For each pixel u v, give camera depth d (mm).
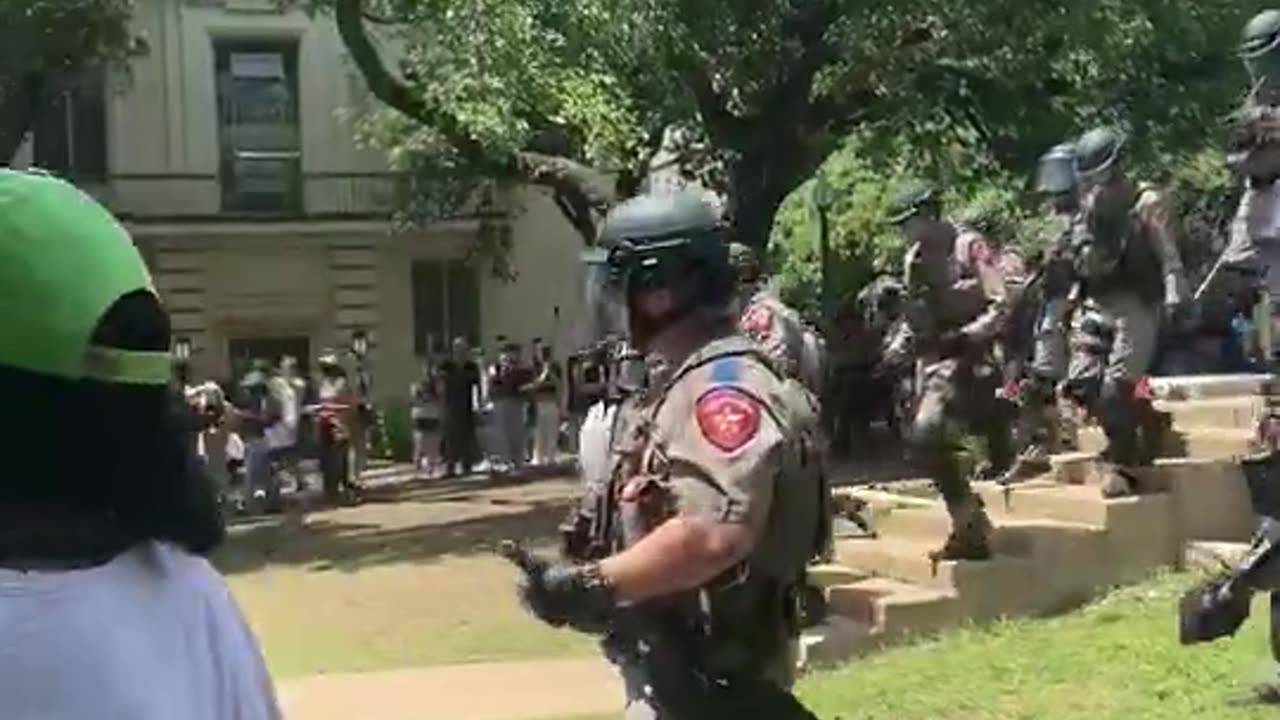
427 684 9547
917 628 8898
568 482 23812
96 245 1929
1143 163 19406
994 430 9812
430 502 21438
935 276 9000
